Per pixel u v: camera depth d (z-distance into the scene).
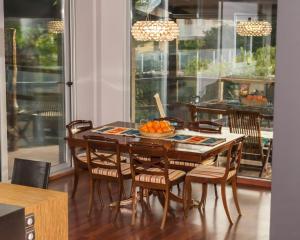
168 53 7.20
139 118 7.54
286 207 3.05
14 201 3.15
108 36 7.35
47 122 6.97
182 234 4.93
